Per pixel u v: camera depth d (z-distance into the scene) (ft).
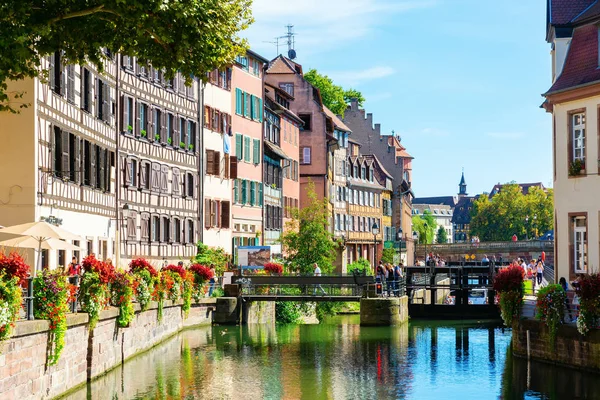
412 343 118.21
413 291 180.55
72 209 109.50
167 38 63.41
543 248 318.45
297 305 157.69
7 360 58.44
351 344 116.78
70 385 73.41
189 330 132.36
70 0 63.10
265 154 208.74
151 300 106.01
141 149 143.13
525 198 518.78
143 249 143.74
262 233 204.54
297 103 248.73
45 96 98.99
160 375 87.56
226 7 65.98
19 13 59.67
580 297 81.35
